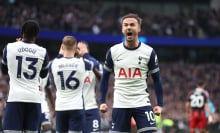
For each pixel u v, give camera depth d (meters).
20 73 6.53
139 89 6.66
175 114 27.73
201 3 44.88
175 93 31.88
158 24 38.53
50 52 36.25
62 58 7.75
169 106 29.36
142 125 6.54
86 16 36.34
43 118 9.27
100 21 36.47
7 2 32.91
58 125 7.80
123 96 6.66
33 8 33.78
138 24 6.70
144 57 6.67
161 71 35.56
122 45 6.75
